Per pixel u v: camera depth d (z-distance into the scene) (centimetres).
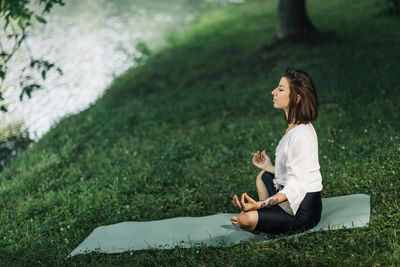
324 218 377
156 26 1830
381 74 789
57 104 1002
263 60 1102
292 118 343
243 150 612
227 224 411
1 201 541
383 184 430
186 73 1138
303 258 331
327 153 541
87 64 1298
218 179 538
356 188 440
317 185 345
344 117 648
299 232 354
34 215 493
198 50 1378
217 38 1494
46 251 405
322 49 1071
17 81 1112
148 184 549
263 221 341
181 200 496
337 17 1402
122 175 575
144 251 377
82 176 596
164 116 830
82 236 431
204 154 623
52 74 1193
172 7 2212
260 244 358
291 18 1210
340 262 318
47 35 1602
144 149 674
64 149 702
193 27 1738
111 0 2316
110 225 441
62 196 523
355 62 897
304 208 342
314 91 339
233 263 340
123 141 711
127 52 1438
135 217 462
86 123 841
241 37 1438
